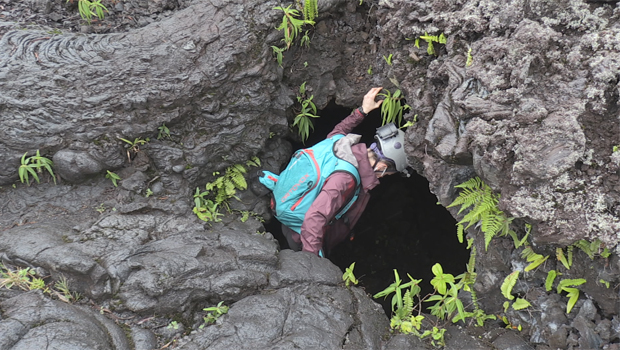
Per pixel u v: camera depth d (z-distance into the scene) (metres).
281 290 2.68
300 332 2.43
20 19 3.52
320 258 2.98
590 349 2.33
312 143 4.75
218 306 2.57
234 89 3.31
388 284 5.03
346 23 3.65
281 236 4.47
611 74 2.11
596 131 2.19
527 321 2.60
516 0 2.39
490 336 2.61
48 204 3.00
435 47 2.81
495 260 2.69
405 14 2.90
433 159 2.72
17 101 2.94
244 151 3.48
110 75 3.09
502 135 2.21
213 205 3.44
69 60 3.08
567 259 2.41
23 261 2.58
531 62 2.25
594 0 2.30
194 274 2.61
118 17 3.71
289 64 3.57
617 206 2.13
